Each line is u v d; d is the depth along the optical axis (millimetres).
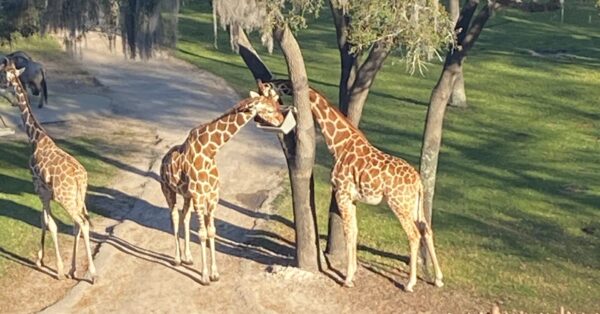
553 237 16688
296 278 14430
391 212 17703
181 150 14492
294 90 13820
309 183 14344
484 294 14141
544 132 23703
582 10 40344
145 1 13773
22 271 14789
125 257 15289
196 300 13812
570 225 17328
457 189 19156
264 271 14797
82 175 14297
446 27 13484
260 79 14531
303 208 14406
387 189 13883
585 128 24156
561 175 20344
